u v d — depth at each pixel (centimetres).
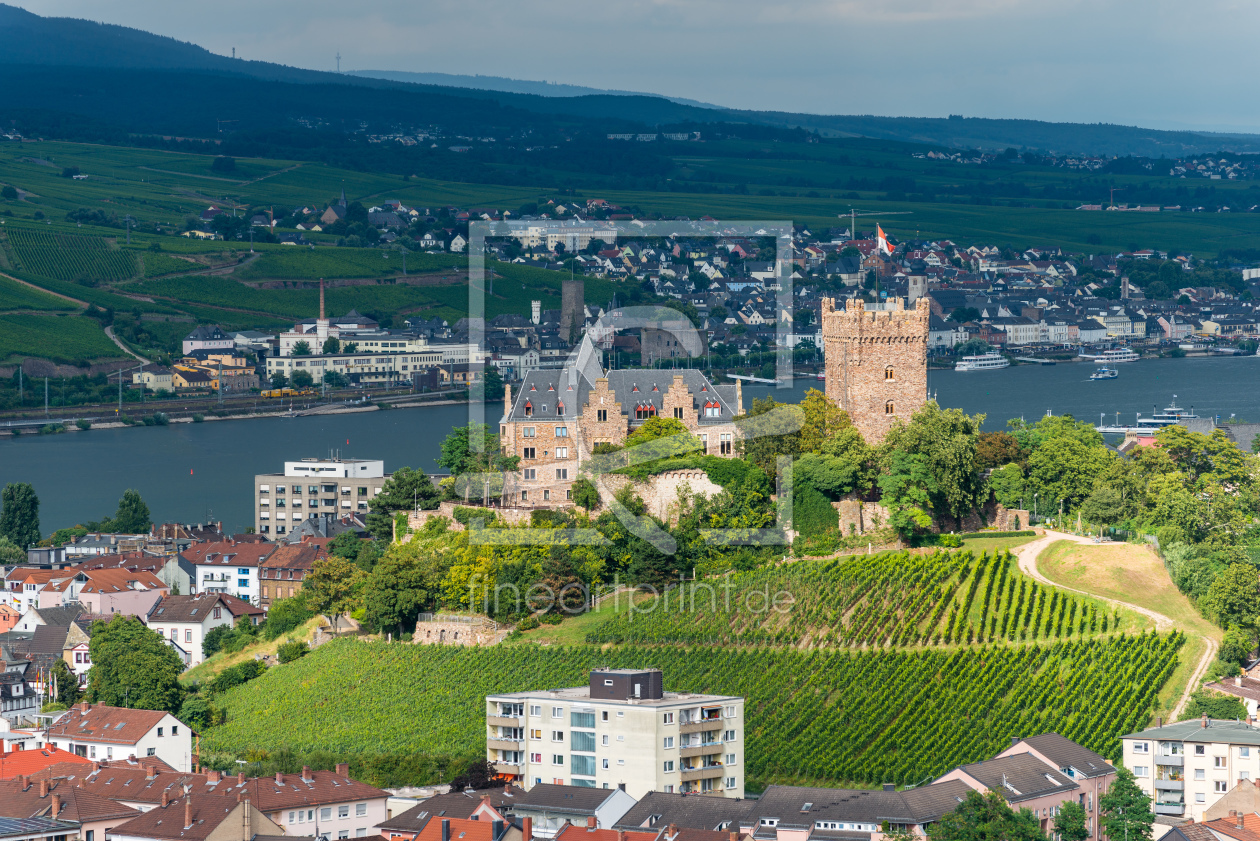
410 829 18975
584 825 18925
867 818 17975
